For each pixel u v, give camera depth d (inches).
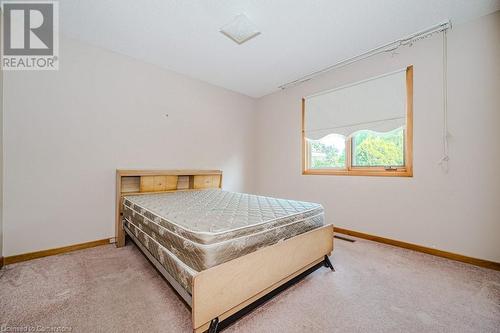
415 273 73.0
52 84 89.5
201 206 78.2
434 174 89.5
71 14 80.0
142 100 115.4
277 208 75.0
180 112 131.3
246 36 94.2
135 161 112.9
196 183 134.7
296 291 62.4
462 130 83.4
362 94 112.1
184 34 92.6
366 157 114.3
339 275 71.7
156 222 63.5
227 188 157.5
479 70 80.0
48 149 88.5
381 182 104.7
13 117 81.3
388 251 92.4
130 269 75.2
